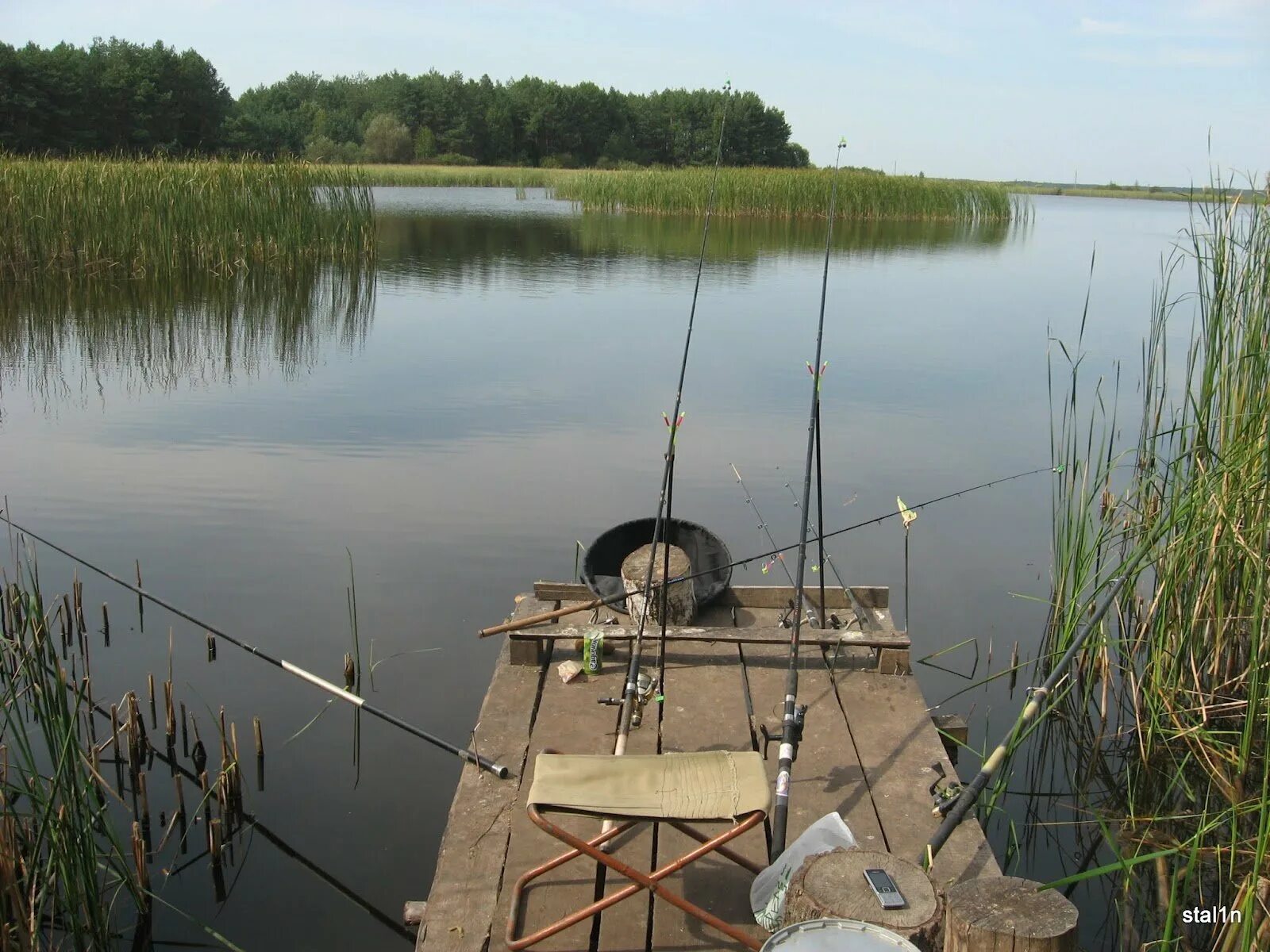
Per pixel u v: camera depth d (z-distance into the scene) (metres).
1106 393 10.83
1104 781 4.70
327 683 4.37
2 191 15.59
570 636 4.58
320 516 7.31
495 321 14.65
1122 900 3.91
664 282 18.42
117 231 16.53
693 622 5.01
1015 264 21.94
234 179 18.53
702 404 10.34
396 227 28.61
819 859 2.91
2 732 3.82
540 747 4.02
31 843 3.64
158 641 5.57
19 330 13.38
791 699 3.45
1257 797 4.14
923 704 4.36
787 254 23.16
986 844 3.49
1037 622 6.05
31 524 7.05
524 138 80.62
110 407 10.09
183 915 3.69
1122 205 73.62
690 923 3.14
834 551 6.88
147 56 51.50
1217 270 5.21
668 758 3.06
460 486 7.94
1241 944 2.99
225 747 4.31
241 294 16.25
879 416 9.95
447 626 5.79
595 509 7.49
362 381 11.21
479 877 3.33
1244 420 4.93
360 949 3.56
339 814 4.24
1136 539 5.56
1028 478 8.34
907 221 33.09
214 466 8.33
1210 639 4.98
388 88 81.69
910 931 2.65
